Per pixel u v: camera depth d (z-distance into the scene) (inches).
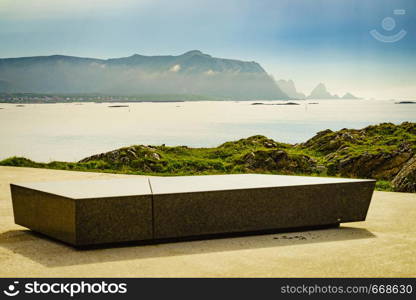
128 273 181.3
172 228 220.8
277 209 237.5
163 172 570.6
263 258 200.7
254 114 5703.7
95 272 182.4
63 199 210.1
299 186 240.2
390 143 669.9
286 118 4416.8
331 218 248.2
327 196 246.1
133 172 527.8
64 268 187.0
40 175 479.2
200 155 741.9
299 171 581.0
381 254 207.0
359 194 251.9
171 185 240.4
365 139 747.4
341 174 546.9
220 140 1926.7
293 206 240.1
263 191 233.8
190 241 227.8
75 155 1301.7
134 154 621.9
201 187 234.7
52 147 1593.3
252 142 836.6
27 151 1444.4
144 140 1936.5
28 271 183.6
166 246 218.8
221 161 636.1
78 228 205.5
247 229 233.1
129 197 212.7
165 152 737.0
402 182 407.5
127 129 2790.4
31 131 2593.5
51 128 2893.7
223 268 187.3
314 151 754.8
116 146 1625.2
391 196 366.6
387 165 526.0
